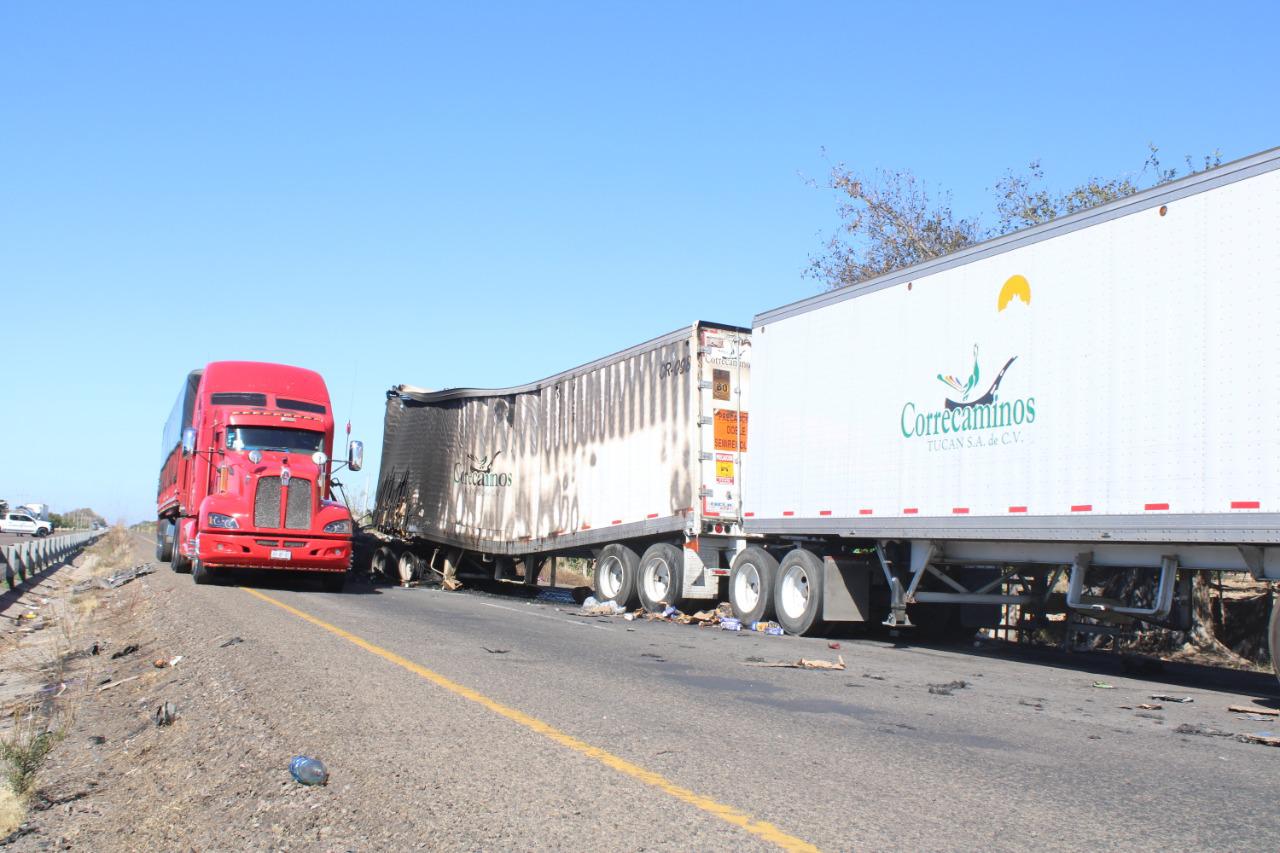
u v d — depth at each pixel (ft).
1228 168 30.78
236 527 62.13
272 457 64.75
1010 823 15.46
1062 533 35.32
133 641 43.83
